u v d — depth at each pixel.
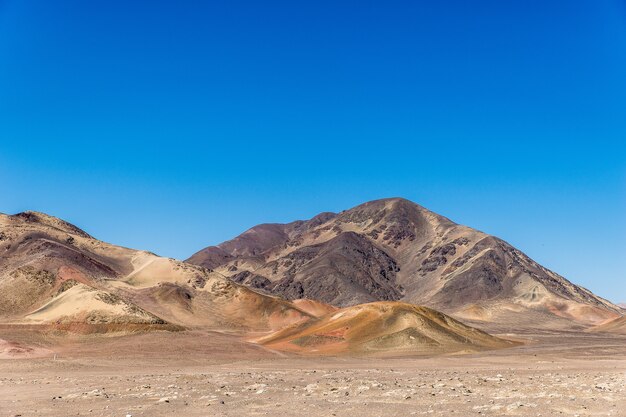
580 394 44.94
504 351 117.69
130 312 156.75
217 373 76.12
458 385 53.91
